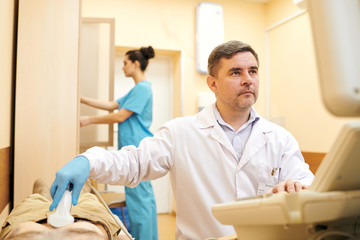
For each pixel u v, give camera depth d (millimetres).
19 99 1733
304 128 3062
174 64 3557
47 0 1798
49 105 1770
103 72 2475
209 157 1145
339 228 487
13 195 1729
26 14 1763
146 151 1133
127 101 2283
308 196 416
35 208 950
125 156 1085
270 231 486
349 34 365
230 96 1102
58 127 1771
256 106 3578
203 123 1193
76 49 1815
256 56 1141
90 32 2477
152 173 1146
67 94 1791
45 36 1784
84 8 3066
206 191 1122
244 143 1189
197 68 3340
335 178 433
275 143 1169
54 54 1789
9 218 883
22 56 1748
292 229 472
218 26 3361
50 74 1778
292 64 3203
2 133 1452
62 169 814
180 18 3346
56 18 1804
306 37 2998
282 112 3375
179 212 1165
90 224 763
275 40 3469
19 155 1711
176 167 1159
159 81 3596
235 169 1123
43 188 1363
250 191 1106
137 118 2314
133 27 3195
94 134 2406
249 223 484
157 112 3588
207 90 3418
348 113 363
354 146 408
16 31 1803
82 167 868
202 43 3318
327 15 366
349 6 373
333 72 358
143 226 2143
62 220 717
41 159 1736
